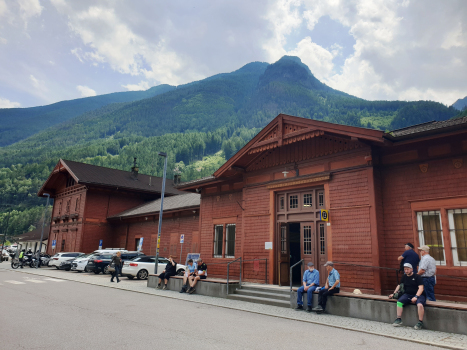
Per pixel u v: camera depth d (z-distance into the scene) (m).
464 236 11.08
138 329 7.72
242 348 6.40
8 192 147.25
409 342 7.14
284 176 16.02
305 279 11.16
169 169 173.50
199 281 14.64
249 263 16.80
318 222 14.62
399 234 12.33
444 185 11.59
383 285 12.06
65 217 38.41
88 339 6.75
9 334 6.98
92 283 18.27
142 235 31.83
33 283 17.39
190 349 6.23
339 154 14.03
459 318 7.84
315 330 8.18
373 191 12.66
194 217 25.84
